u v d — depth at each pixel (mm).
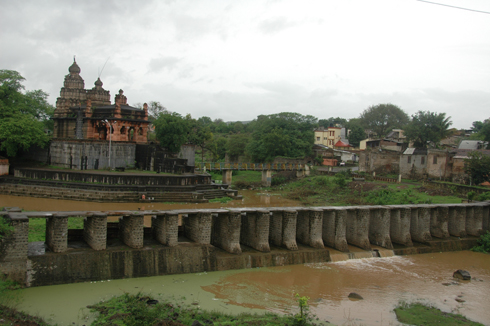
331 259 29297
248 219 29031
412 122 74500
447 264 30969
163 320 17047
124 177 45875
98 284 21391
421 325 19125
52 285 20547
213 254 25188
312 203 50500
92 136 57438
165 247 24141
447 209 37156
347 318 19641
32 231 26531
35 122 52969
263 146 86250
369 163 70625
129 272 22594
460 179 57000
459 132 101062
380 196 49531
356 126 109812
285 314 19656
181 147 62781
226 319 18078
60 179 46312
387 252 32250
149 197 44906
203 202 47062
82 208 38656
